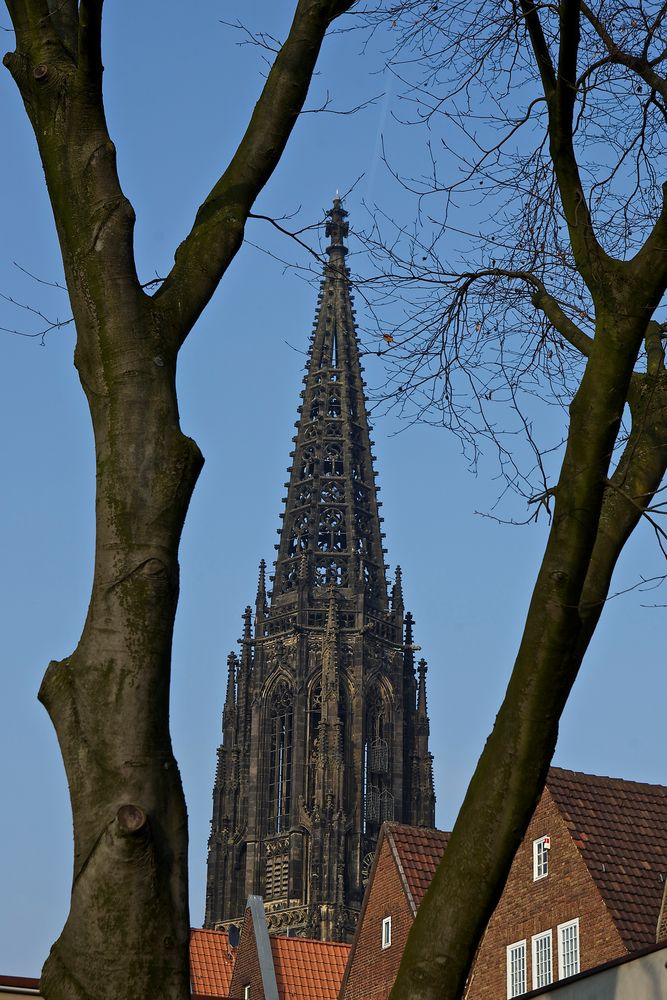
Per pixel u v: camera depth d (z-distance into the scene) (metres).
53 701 17.50
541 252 25.12
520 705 19.31
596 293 20.81
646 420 22.30
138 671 17.36
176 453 18.23
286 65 20.89
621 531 21.11
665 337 24.28
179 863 17.12
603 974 45.56
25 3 20.23
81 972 16.53
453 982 18.50
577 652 19.50
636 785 71.44
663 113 24.66
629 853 66.62
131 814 16.75
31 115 20.02
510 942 68.44
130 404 18.34
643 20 23.64
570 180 22.12
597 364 20.25
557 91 22.08
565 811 67.94
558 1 22.28
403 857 81.06
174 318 19.14
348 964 83.44
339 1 21.11
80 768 17.12
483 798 19.14
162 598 17.69
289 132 20.92
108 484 18.06
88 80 19.45
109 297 18.72
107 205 19.05
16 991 39.56
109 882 16.64
